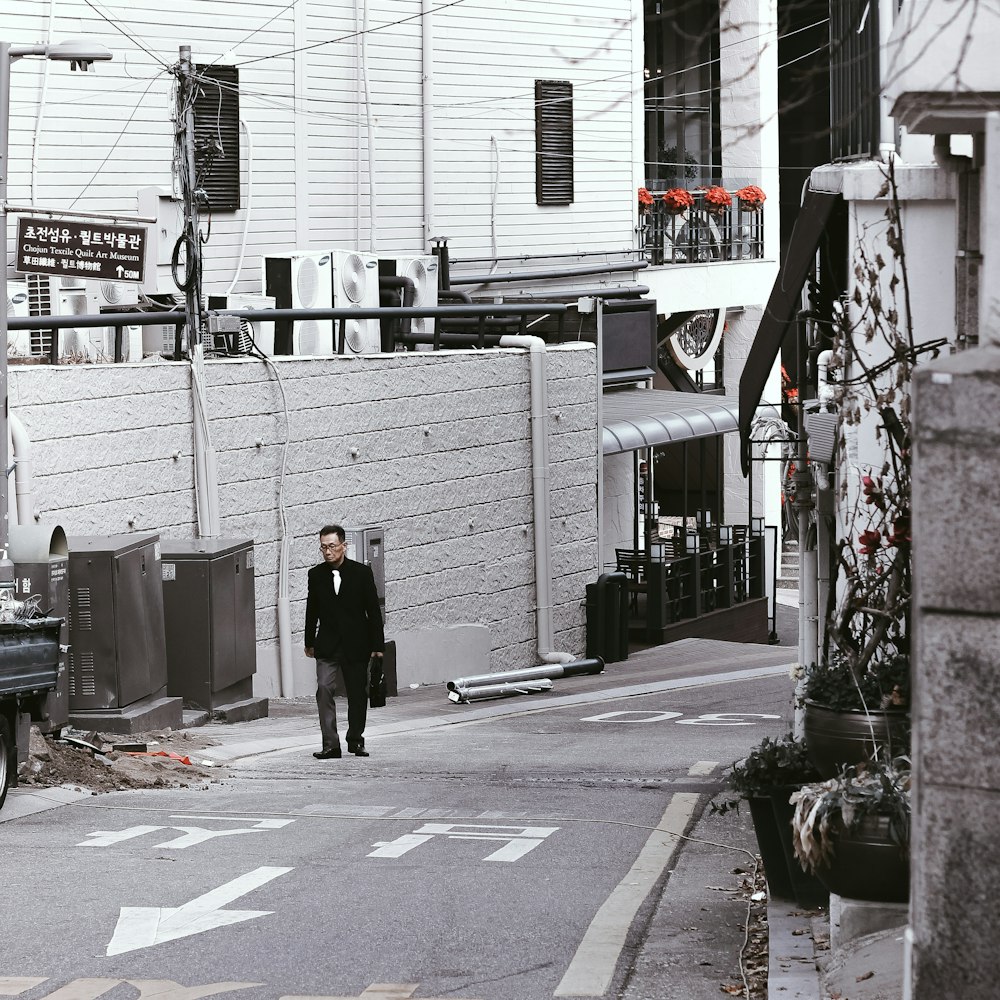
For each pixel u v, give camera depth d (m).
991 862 5.17
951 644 5.19
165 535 22.22
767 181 39.09
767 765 9.21
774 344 12.83
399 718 22.23
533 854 11.66
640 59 36.56
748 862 11.42
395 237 31.62
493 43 33.25
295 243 29.59
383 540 25.16
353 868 11.07
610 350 32.69
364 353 25.64
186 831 12.62
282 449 24.11
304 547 24.59
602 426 31.19
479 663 28.05
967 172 9.53
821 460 12.68
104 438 21.22
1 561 15.38
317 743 18.86
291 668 24.17
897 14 11.51
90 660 17.70
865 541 9.59
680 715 22.39
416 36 31.75
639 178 36.72
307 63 29.66
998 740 5.15
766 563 38.06
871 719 8.59
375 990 7.92
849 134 12.59
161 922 9.39
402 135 31.61
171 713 18.94
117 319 21.45
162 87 26.92
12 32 24.73
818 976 7.62
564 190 34.88
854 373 12.27
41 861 11.27
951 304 11.11
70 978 8.18
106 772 15.33
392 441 26.09
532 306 28.86
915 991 5.28
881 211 11.66
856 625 12.25
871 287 10.50
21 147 24.84
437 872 10.93
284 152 29.33
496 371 28.11
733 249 38.50
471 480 27.69
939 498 5.18
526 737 19.83
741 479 40.31
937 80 7.47
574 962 8.44
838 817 7.64
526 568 28.97
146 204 25.84
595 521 30.61
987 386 5.11
